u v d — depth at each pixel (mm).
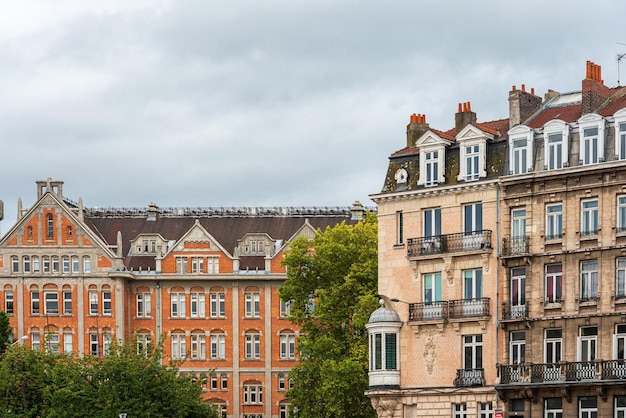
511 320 79625
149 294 134625
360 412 94125
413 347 84312
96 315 133500
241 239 135625
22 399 97688
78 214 135500
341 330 99250
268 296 133625
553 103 86312
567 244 78188
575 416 76625
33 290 134375
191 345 133875
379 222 86812
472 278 82438
